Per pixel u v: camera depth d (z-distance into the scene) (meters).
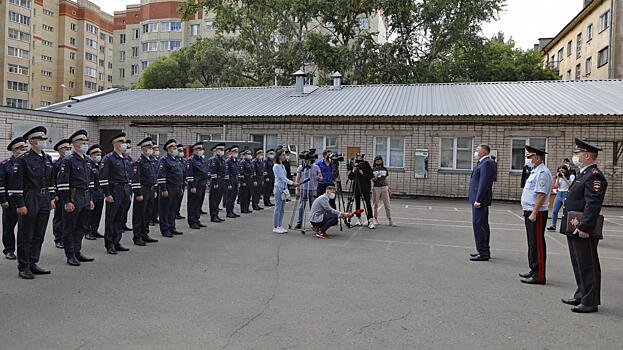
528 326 5.34
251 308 5.71
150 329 4.99
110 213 8.68
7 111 19.83
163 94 28.48
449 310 5.81
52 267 7.67
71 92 84.12
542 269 7.12
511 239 11.02
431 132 20.19
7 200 7.23
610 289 7.00
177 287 6.54
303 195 11.94
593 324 5.46
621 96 20.08
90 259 8.14
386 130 20.67
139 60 75.25
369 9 35.75
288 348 4.57
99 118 23.89
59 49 82.19
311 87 26.20
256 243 9.89
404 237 10.93
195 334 4.88
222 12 37.62
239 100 25.11
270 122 22.00
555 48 52.75
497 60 43.88
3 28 69.44
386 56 36.22
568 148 18.61
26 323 5.12
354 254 8.96
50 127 21.72
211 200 12.90
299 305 5.86
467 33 35.34
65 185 7.71
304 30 42.34
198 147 12.02
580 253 5.97
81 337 4.75
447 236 11.16
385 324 5.27
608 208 17.92
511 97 21.20
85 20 85.12
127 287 6.52
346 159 21.14
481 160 8.85
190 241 10.04
